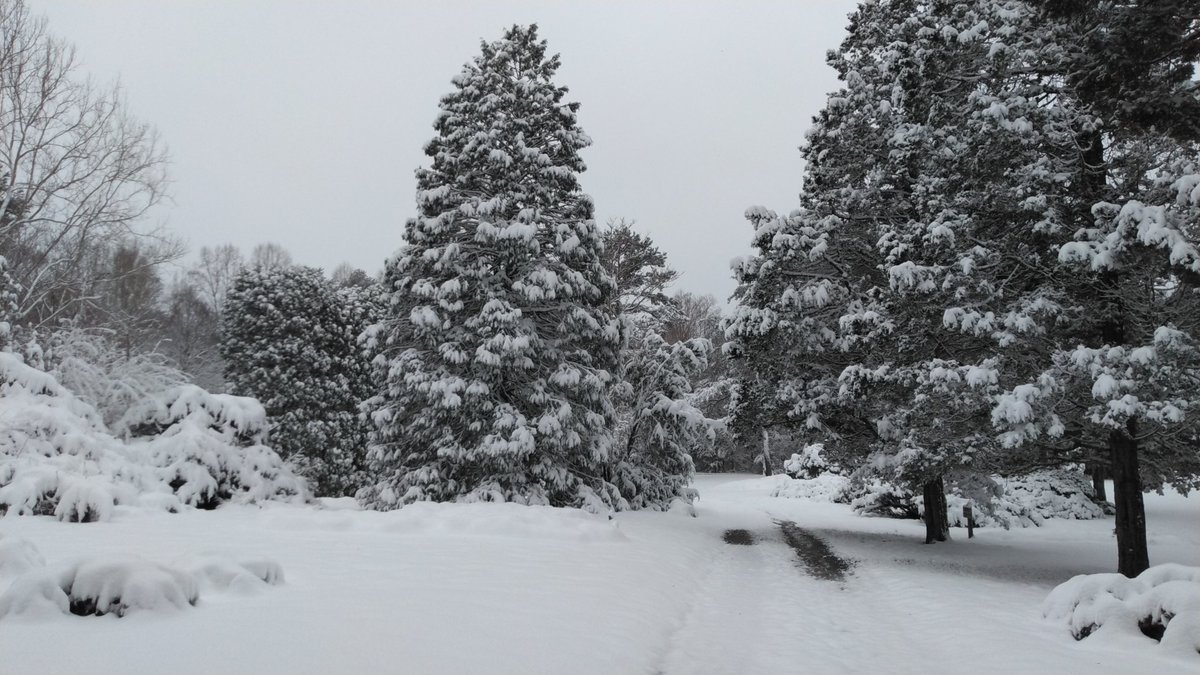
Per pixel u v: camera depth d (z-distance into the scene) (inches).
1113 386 430.3
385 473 777.6
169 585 240.7
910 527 931.3
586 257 801.6
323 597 275.4
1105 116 504.7
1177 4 436.8
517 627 249.0
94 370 824.9
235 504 763.4
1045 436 510.9
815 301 683.4
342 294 1182.3
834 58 825.5
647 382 959.0
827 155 795.4
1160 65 496.4
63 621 222.2
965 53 598.2
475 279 754.8
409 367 745.0
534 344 757.9
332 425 1067.3
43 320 942.4
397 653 202.5
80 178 1035.9
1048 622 323.9
